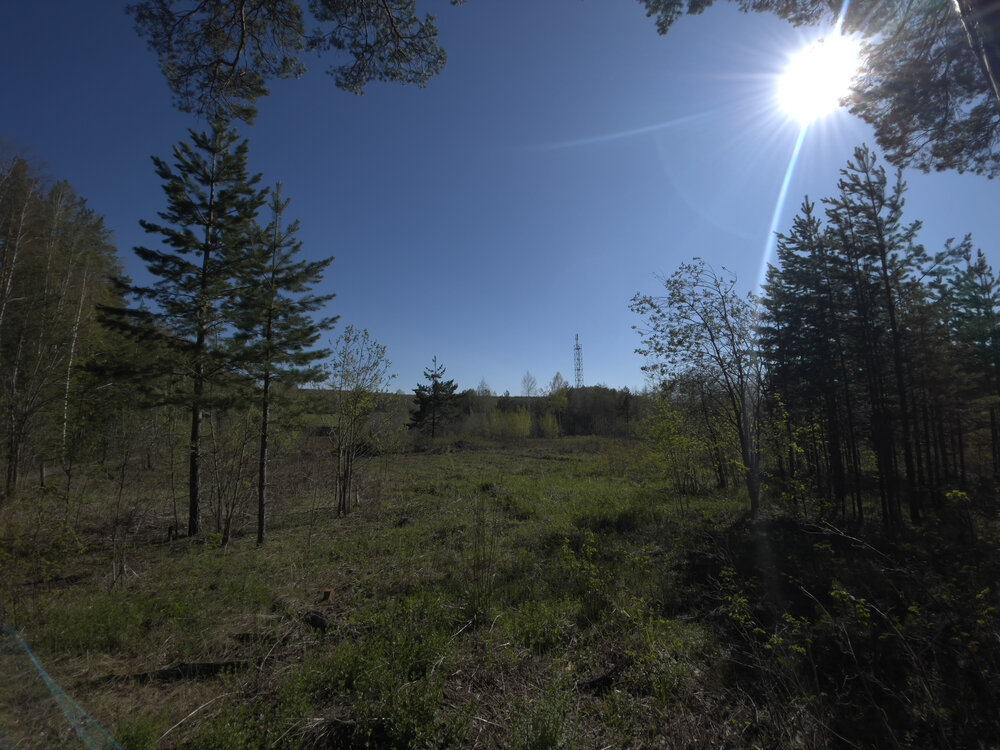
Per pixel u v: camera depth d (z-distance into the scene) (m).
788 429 12.16
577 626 5.43
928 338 12.50
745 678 4.35
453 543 9.21
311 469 19.25
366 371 14.08
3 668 4.36
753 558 7.92
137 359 12.00
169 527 10.95
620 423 45.91
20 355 17.12
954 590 5.15
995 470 17.58
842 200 11.58
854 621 5.18
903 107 6.41
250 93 5.30
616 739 3.48
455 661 4.48
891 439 12.51
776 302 14.57
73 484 13.01
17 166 18.48
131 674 4.32
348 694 3.88
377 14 5.02
